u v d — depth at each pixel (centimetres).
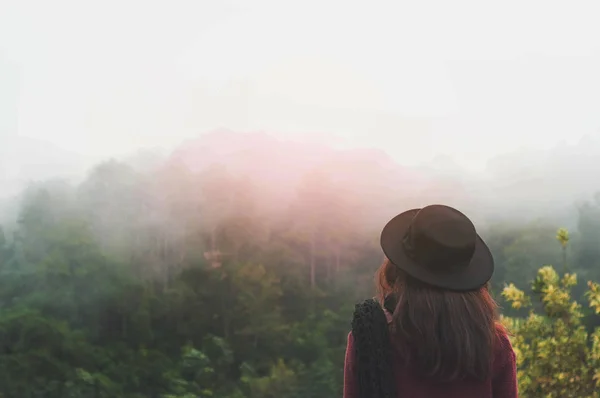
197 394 4091
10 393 4197
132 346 5088
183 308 5444
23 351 4575
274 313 5553
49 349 4628
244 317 5400
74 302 5325
